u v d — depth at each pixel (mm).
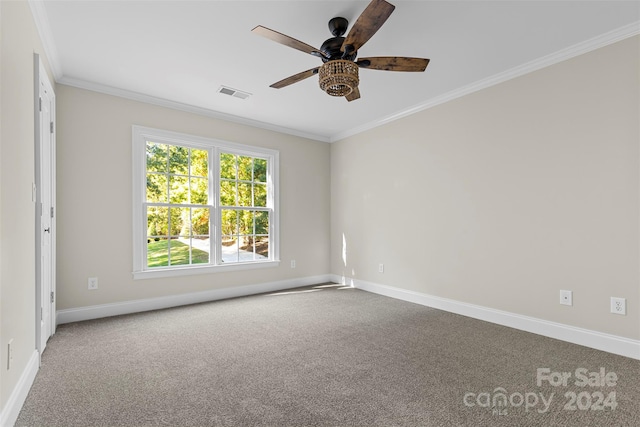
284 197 4730
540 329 2771
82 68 2934
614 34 2361
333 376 2000
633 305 2299
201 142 3947
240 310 3529
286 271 4715
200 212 3990
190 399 1733
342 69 2117
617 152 2377
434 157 3691
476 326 2996
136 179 3475
